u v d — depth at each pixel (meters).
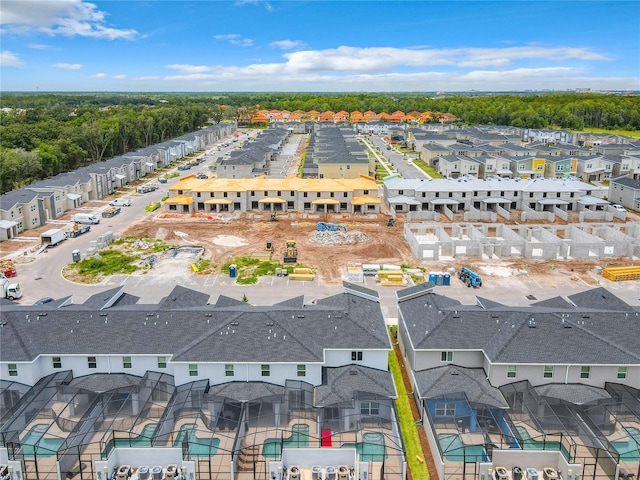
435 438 43.22
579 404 45.47
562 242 93.75
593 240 96.88
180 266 90.31
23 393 48.34
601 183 161.88
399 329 61.50
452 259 93.38
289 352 48.69
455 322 53.56
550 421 45.22
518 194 128.25
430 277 82.31
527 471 40.72
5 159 139.38
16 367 48.53
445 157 177.75
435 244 93.50
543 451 41.16
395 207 127.94
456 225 105.81
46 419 46.31
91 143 191.38
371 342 50.88
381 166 199.00
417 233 108.94
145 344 50.34
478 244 94.06
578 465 39.69
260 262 92.50
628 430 45.69
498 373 48.59
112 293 61.88
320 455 42.22
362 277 84.44
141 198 143.62
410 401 51.16
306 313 53.81
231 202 126.25
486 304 60.25
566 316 53.69
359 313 55.50
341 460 42.31
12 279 84.56
